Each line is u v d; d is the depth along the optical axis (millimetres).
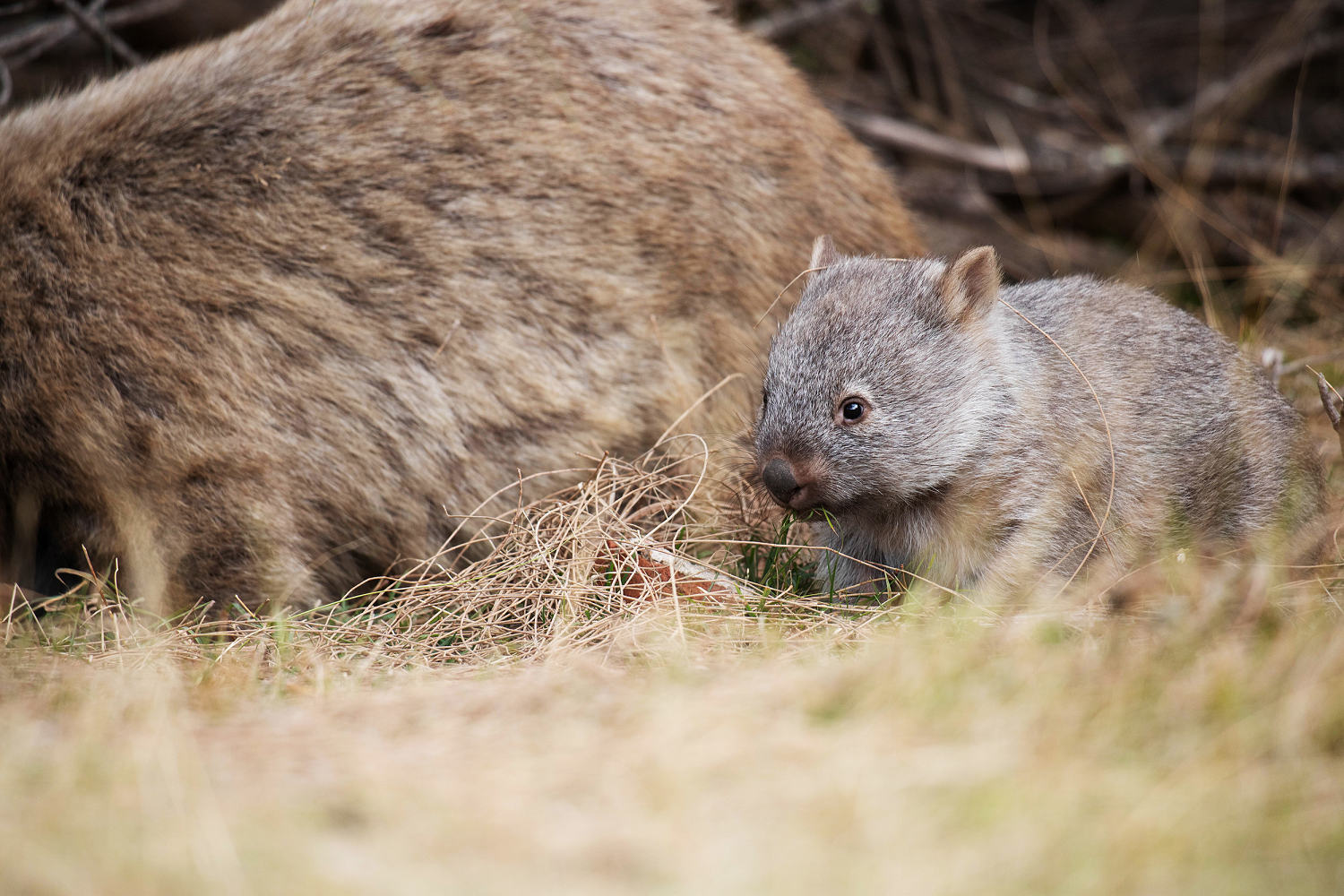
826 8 17391
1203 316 13227
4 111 12625
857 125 16453
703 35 10031
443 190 8914
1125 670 5520
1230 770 4824
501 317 8883
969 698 5328
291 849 4398
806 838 4461
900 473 7668
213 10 16453
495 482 8977
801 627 7328
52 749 5254
